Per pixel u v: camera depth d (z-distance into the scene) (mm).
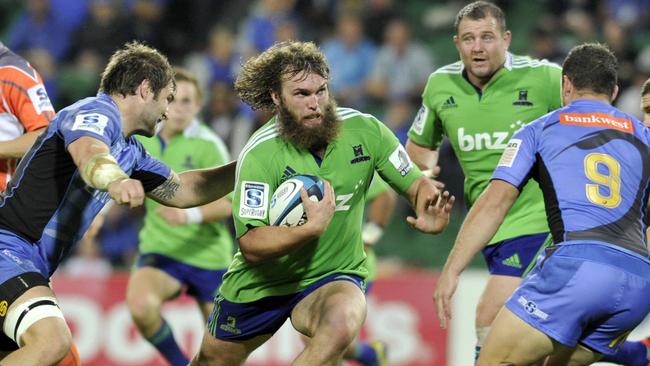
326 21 50812
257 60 18594
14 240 17859
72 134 16781
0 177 21109
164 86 18297
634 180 17891
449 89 23516
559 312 17203
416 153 24578
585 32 46812
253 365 33250
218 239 28328
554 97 22938
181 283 28094
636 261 17359
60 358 17062
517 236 22672
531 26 52188
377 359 27969
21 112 20703
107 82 18125
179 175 20297
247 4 53500
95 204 18578
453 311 34156
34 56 48500
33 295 17328
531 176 18266
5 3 57062
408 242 41625
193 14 52625
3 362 16828
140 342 33906
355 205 19125
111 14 49781
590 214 17484
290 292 19406
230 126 42562
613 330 17781
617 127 18188
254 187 18344
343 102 47094
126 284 34281
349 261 19484
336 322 17750
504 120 22953
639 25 49281
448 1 54156
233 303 19984
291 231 17578
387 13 49812
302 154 18469
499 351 17609
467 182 23922
